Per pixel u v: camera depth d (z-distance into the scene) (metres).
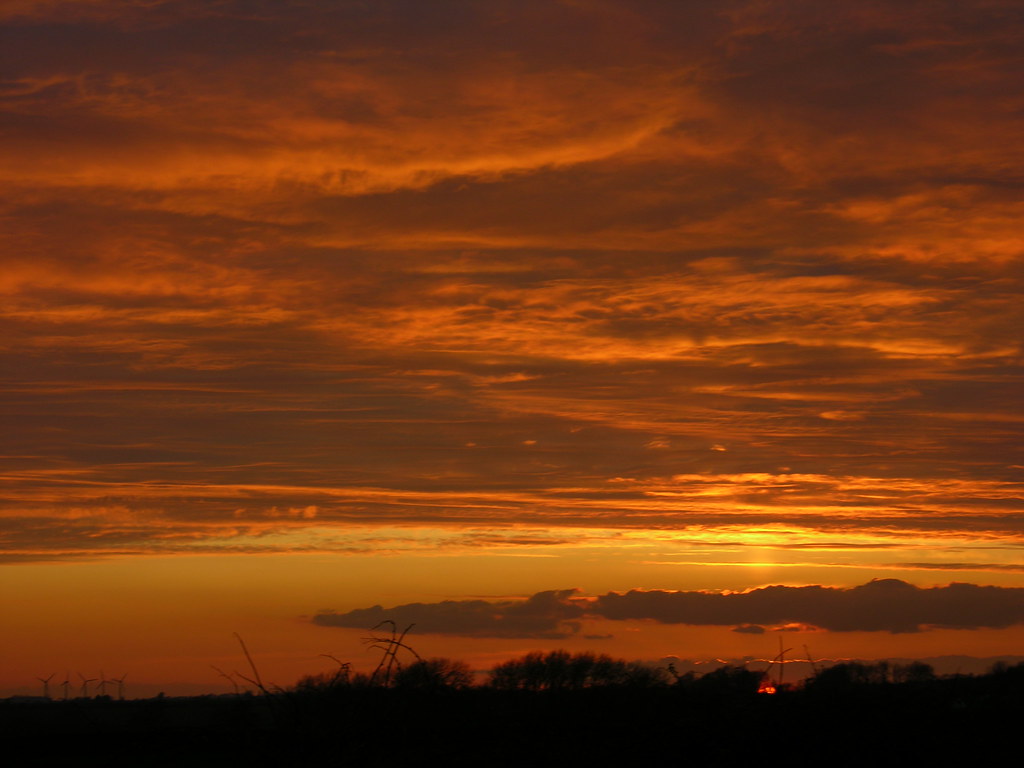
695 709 15.52
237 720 14.98
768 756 14.64
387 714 14.21
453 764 13.82
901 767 14.36
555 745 14.59
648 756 14.49
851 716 15.18
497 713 15.38
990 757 14.35
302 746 13.48
